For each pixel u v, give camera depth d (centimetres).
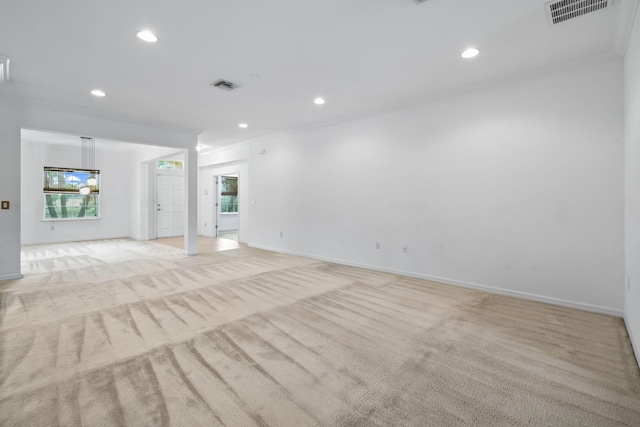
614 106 298
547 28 255
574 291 323
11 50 289
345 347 238
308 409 169
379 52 297
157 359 218
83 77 353
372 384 192
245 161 793
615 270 301
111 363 212
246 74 347
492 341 249
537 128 340
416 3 222
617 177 297
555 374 204
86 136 491
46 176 754
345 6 226
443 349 236
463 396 181
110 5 223
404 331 267
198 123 560
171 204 888
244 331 265
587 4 223
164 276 446
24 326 270
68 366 207
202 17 239
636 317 229
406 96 418
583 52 296
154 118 525
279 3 222
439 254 420
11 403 169
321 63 321
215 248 705
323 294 368
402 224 458
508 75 347
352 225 523
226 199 1046
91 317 291
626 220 281
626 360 220
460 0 219
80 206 812
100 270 480
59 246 712
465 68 332
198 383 191
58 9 227
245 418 161
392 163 468
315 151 583
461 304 334
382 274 466
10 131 416
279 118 528
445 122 411
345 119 526
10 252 420
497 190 369
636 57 229
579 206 318
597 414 166
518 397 180
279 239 662
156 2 220
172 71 338
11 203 418
